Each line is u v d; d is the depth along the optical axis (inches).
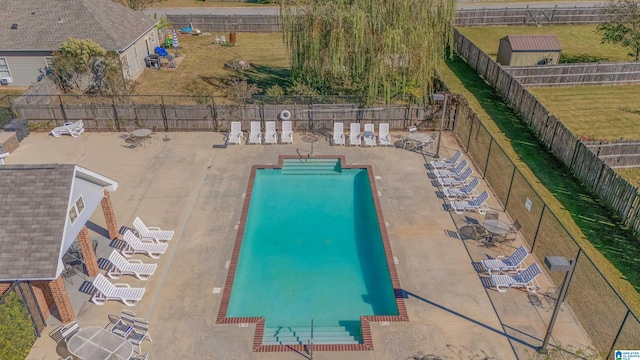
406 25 975.6
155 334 563.5
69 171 554.6
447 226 749.3
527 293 621.3
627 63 1299.2
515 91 1159.6
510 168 906.7
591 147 871.1
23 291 526.9
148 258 681.6
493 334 562.9
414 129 1016.9
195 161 933.8
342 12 979.9
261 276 681.0
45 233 521.0
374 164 929.5
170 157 946.7
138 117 1036.5
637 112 1155.9
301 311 622.5
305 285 666.8
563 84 1312.7
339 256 724.7
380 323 579.2
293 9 1037.8
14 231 521.0
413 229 741.9
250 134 1010.1
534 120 1048.8
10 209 531.8
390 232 734.5
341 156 958.4
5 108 1014.4
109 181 640.4
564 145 914.1
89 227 742.5
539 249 689.0
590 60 1545.3
